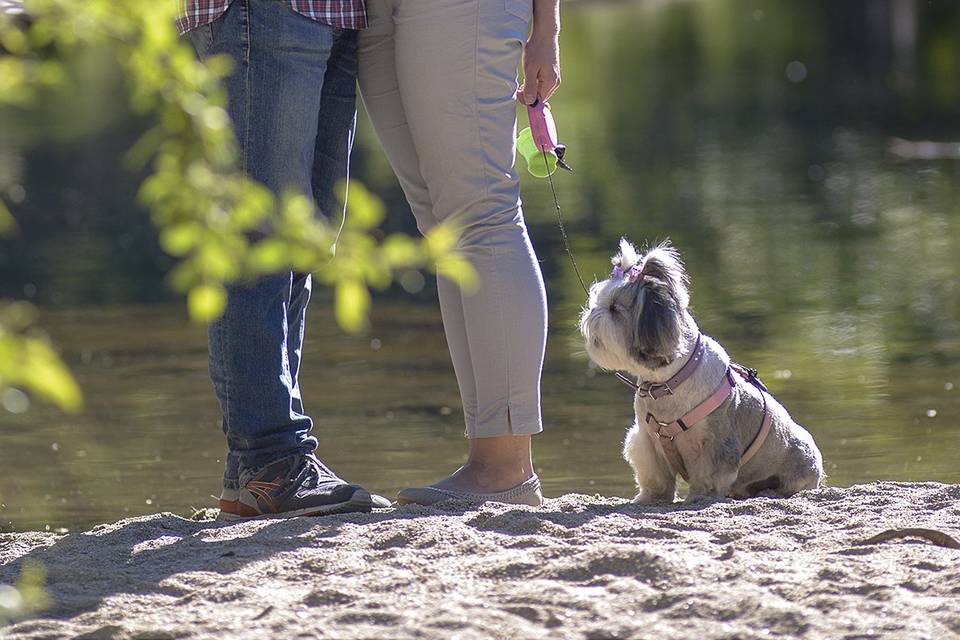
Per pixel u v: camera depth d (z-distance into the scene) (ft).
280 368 22.29
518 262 22.94
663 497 25.57
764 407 25.18
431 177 23.02
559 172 104.99
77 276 70.49
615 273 25.43
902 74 172.35
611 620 15.48
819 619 15.21
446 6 22.11
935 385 42.19
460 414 40.22
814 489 25.81
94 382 45.70
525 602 16.10
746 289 61.52
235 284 21.86
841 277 63.93
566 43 229.66
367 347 51.13
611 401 41.24
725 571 17.15
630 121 137.69
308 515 22.15
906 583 16.60
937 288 60.39
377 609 16.11
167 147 9.39
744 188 95.14
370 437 37.45
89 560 19.33
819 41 219.61
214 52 21.63
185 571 18.34
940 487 23.84
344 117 23.67
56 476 33.37
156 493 31.68
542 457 34.55
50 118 153.58
